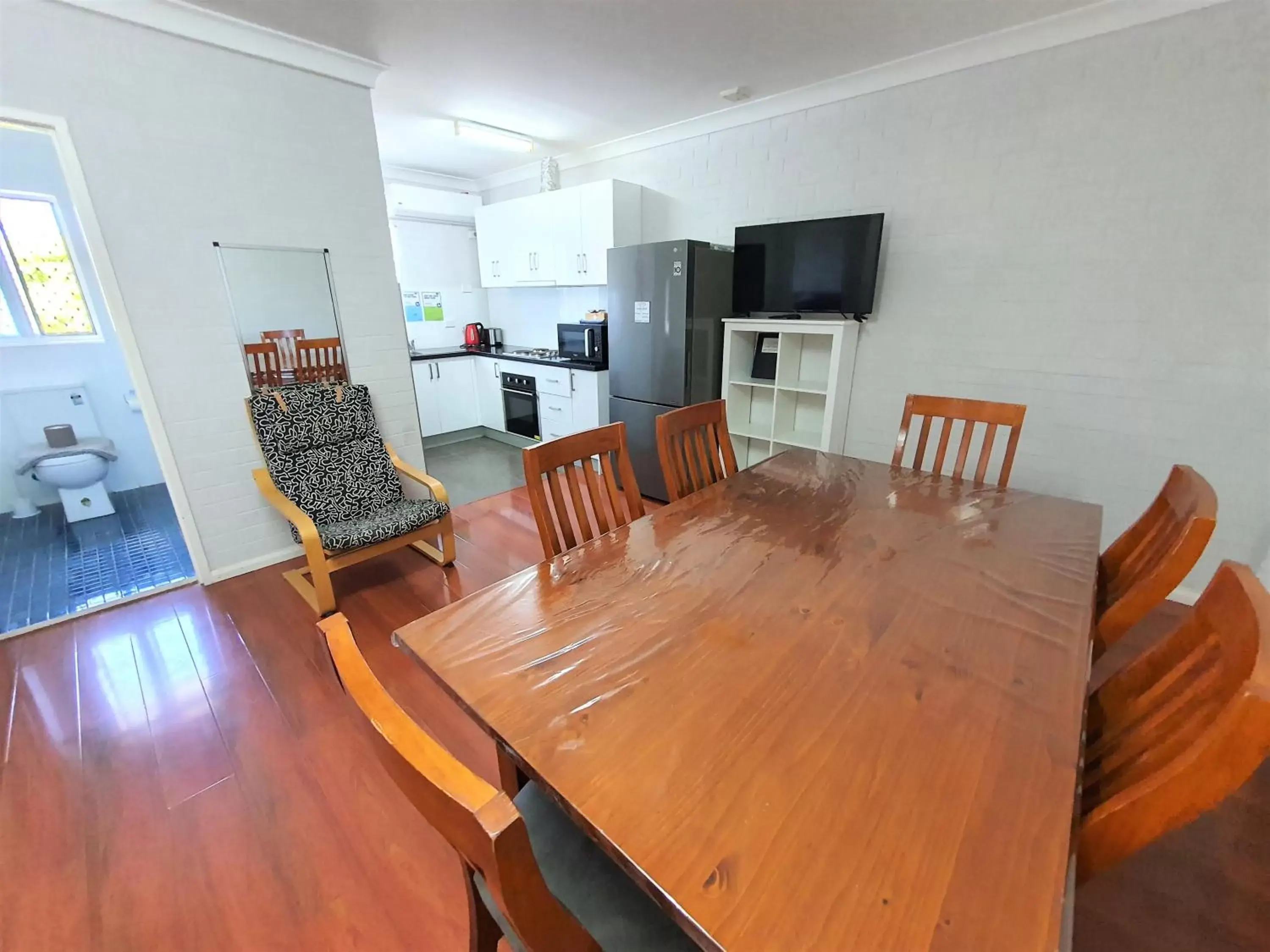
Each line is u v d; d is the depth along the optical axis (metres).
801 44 2.36
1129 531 1.34
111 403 3.72
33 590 2.58
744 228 3.06
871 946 0.50
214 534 2.63
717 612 1.04
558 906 0.56
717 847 0.59
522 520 3.40
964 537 1.35
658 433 1.74
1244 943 1.15
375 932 1.19
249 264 2.51
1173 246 2.11
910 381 2.89
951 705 0.79
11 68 1.87
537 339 5.20
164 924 1.20
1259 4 1.82
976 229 2.53
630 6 2.06
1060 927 0.51
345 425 2.75
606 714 0.78
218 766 1.60
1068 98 2.21
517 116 3.33
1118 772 0.73
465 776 0.48
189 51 2.21
